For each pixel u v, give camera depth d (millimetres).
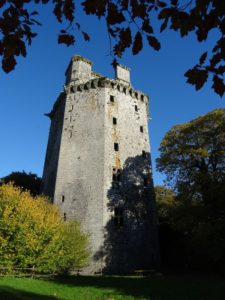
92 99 44938
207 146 39469
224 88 5023
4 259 24719
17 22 4684
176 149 39969
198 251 35625
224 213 32344
